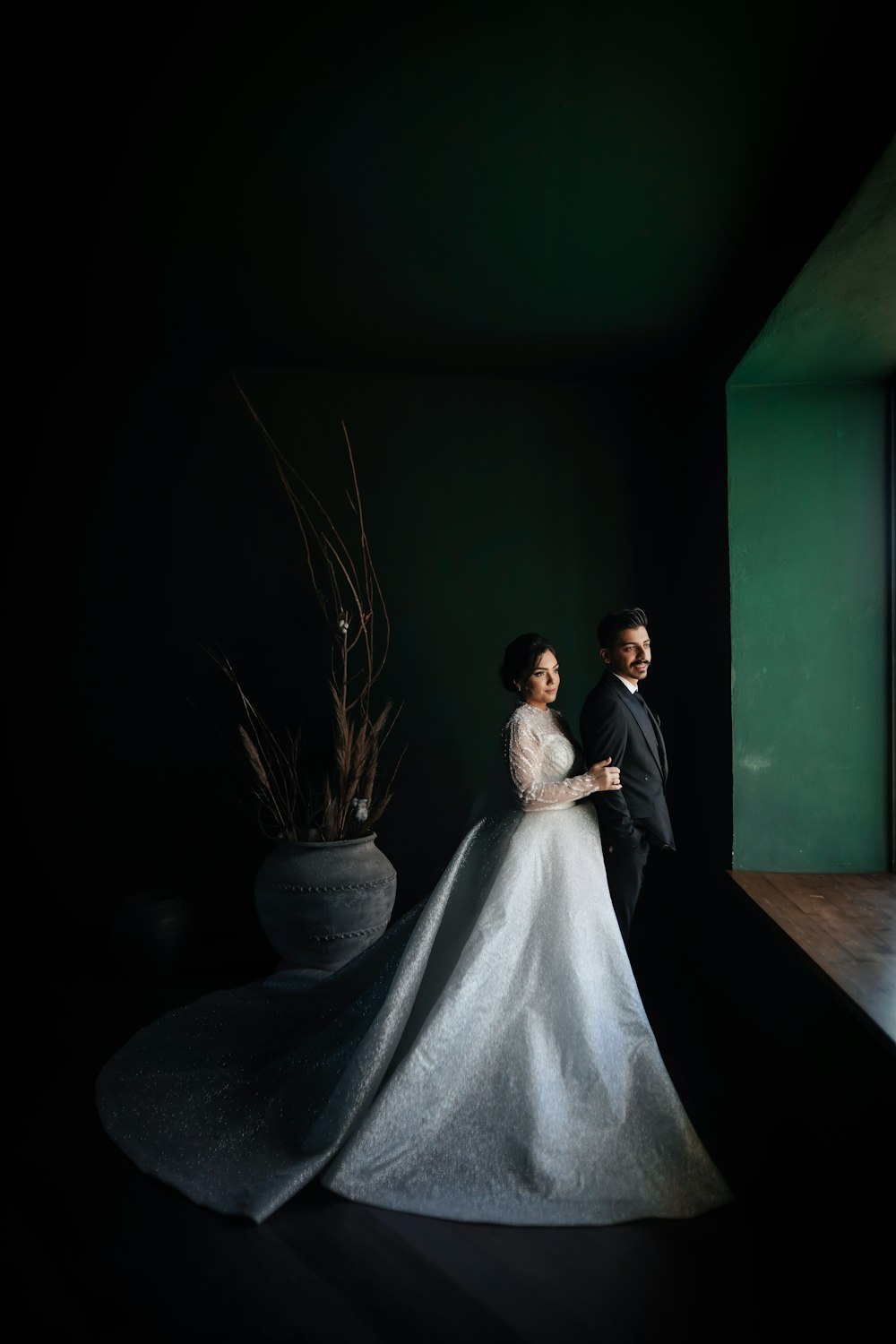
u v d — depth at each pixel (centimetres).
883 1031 171
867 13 168
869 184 180
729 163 228
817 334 268
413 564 396
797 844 312
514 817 243
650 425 394
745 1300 167
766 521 311
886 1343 155
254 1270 178
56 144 225
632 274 296
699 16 173
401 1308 166
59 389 387
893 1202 167
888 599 305
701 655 363
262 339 361
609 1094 210
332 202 253
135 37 184
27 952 383
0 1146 229
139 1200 205
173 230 271
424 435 397
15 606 385
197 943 388
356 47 186
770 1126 235
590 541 396
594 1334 159
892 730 305
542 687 258
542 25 177
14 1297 172
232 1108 240
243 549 393
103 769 389
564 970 220
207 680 392
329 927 329
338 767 355
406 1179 204
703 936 363
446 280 304
